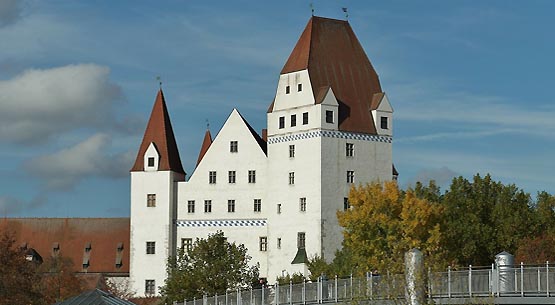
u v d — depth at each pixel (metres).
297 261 192.50
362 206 170.12
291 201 195.88
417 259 86.31
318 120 192.38
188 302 133.00
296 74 197.00
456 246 170.12
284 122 198.25
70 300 110.75
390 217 168.88
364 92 198.62
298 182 195.00
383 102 197.75
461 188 176.00
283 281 172.12
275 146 199.38
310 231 192.62
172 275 171.00
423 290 85.88
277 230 197.88
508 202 175.12
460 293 98.06
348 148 194.50
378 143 197.00
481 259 171.50
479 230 170.50
